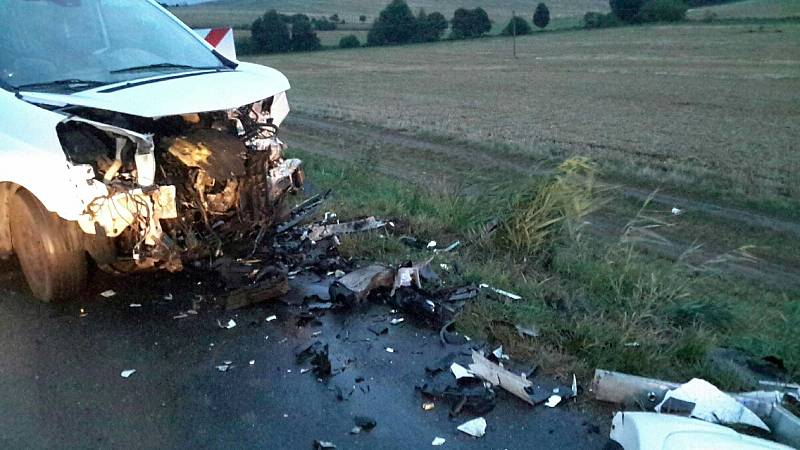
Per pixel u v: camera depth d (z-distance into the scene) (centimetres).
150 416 352
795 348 477
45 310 468
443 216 707
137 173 434
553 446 332
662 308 514
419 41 7831
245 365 402
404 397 371
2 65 487
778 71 3834
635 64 4569
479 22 8038
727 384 394
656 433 262
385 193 841
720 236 1085
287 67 5281
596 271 579
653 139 1898
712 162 1587
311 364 404
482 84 3662
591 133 1997
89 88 471
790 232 1108
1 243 496
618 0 8288
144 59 532
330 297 484
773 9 8381
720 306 543
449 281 519
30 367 395
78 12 546
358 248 579
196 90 467
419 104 2744
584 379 391
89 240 452
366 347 425
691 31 6844
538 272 572
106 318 458
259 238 512
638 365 401
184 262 489
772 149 1753
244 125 511
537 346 423
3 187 473
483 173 1393
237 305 473
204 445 328
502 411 359
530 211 617
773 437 339
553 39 7138
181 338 433
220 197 473
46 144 425
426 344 429
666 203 1248
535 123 2200
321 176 929
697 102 2797
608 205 1212
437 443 332
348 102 2802
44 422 345
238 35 7775
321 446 326
